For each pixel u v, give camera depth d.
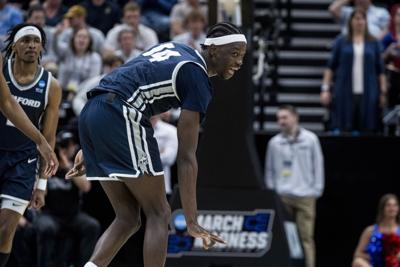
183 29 23.58
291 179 20.20
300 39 26.42
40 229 17.72
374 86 21.77
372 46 21.81
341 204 20.80
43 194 12.96
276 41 23.95
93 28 23.61
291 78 25.61
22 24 12.51
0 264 12.66
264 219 17.25
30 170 12.72
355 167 20.73
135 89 10.54
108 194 11.06
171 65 10.51
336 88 21.83
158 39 24.62
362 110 21.75
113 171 10.49
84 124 10.70
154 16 24.81
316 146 20.30
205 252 17.28
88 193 19.59
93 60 21.69
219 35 10.70
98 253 10.88
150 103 10.59
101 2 24.14
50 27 23.75
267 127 24.20
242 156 17.17
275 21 24.02
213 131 17.16
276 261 17.22
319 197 20.83
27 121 11.61
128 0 25.22
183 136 10.41
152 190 10.64
